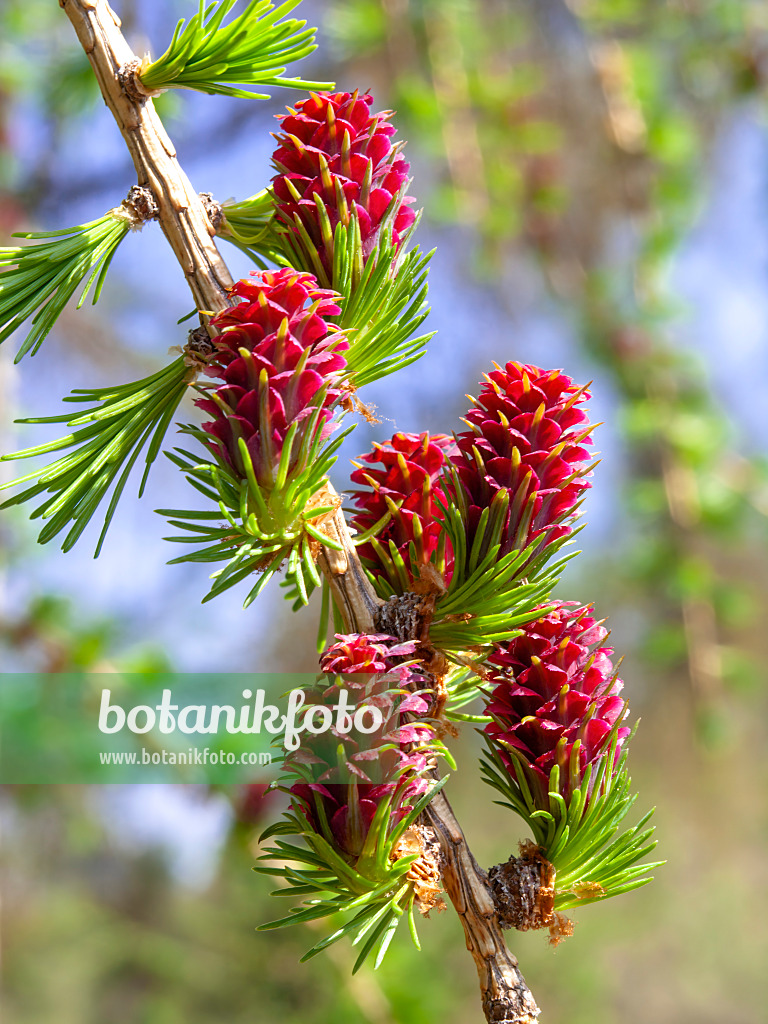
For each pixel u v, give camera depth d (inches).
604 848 6.6
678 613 16.3
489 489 6.6
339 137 6.6
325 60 19.3
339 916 12.3
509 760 6.6
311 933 13.5
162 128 6.8
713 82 19.1
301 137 6.7
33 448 6.5
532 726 6.5
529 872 6.5
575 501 6.6
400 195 6.6
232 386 6.3
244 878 14.4
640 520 16.3
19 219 18.1
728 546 17.1
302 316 6.2
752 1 17.9
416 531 6.6
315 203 6.6
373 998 12.6
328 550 6.5
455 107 17.7
